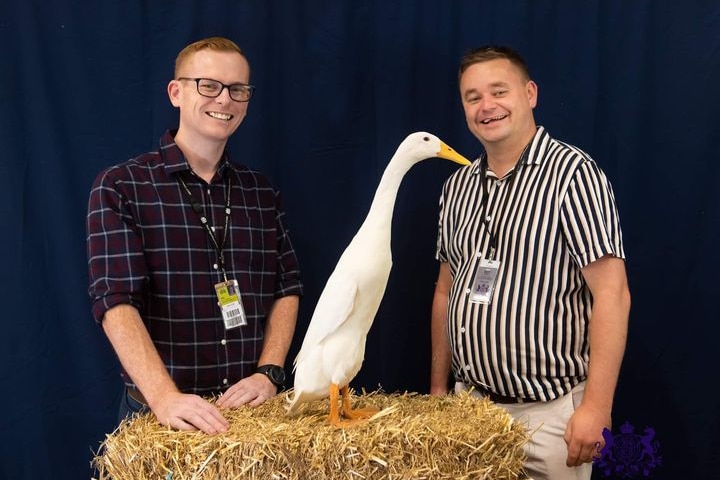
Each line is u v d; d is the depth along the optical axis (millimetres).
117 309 1674
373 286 1537
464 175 2070
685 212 2246
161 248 1792
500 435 1488
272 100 2311
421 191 2363
